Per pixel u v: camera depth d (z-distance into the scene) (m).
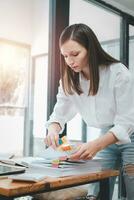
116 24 2.74
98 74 1.18
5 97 2.26
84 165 1.01
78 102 1.33
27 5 2.29
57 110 1.36
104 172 1.01
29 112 2.26
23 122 2.27
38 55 2.26
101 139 1.06
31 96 2.26
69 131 2.06
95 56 1.16
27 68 2.30
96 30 2.50
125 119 1.14
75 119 2.09
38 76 2.23
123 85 1.17
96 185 1.22
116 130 1.09
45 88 2.14
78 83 1.26
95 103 1.27
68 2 2.05
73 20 2.21
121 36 2.79
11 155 1.24
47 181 0.82
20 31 2.31
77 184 0.91
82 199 1.10
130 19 2.84
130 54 2.86
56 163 0.99
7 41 2.26
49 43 2.02
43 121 2.13
